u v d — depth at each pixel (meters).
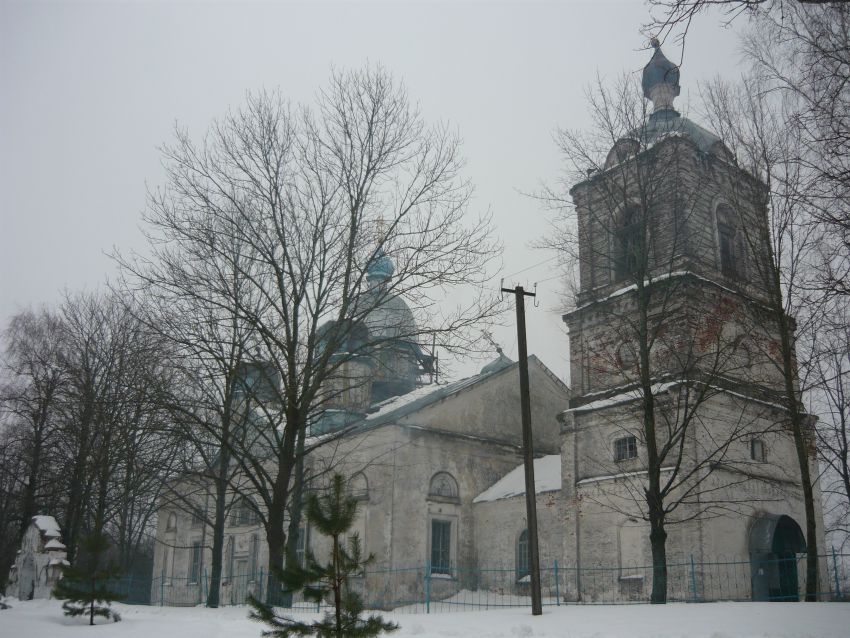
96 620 19.09
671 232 28.11
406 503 34.47
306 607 25.62
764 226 23.42
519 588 32.59
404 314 24.89
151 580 53.12
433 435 36.16
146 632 15.39
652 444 22.28
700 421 25.62
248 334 23.47
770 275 24.61
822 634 11.58
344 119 23.98
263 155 23.30
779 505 27.50
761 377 27.94
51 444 35.56
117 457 33.44
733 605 16.55
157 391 22.70
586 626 14.61
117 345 33.47
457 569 34.78
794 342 24.06
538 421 40.06
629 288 28.47
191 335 22.08
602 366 29.19
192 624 17.86
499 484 36.91
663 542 21.39
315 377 23.09
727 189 28.41
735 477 26.17
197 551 49.56
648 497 21.81
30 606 24.67
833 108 12.69
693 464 25.17
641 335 23.77
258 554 43.66
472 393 38.25
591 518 28.30
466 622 17.03
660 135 27.78
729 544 25.25
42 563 30.03
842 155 12.95
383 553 33.72
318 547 37.75
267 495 21.84
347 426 37.38
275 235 23.09
